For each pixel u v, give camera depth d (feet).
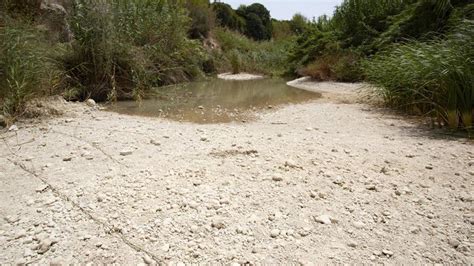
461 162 10.34
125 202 7.64
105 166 9.83
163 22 34.01
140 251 5.97
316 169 9.71
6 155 10.84
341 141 12.80
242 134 13.99
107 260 5.72
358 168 9.87
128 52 25.88
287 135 13.88
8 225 6.68
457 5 29.35
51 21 28.84
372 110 20.85
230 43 65.31
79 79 24.89
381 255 6.00
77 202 7.61
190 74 42.04
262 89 34.55
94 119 17.04
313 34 50.62
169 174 9.20
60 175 9.14
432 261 5.85
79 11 24.75
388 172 9.58
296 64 50.39
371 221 7.11
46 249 5.94
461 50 14.46
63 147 11.70
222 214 7.22
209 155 10.84
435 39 20.39
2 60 16.30
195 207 7.45
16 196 7.92
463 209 7.55
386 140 13.05
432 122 15.61
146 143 12.26
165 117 18.83
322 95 29.43
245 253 5.99
